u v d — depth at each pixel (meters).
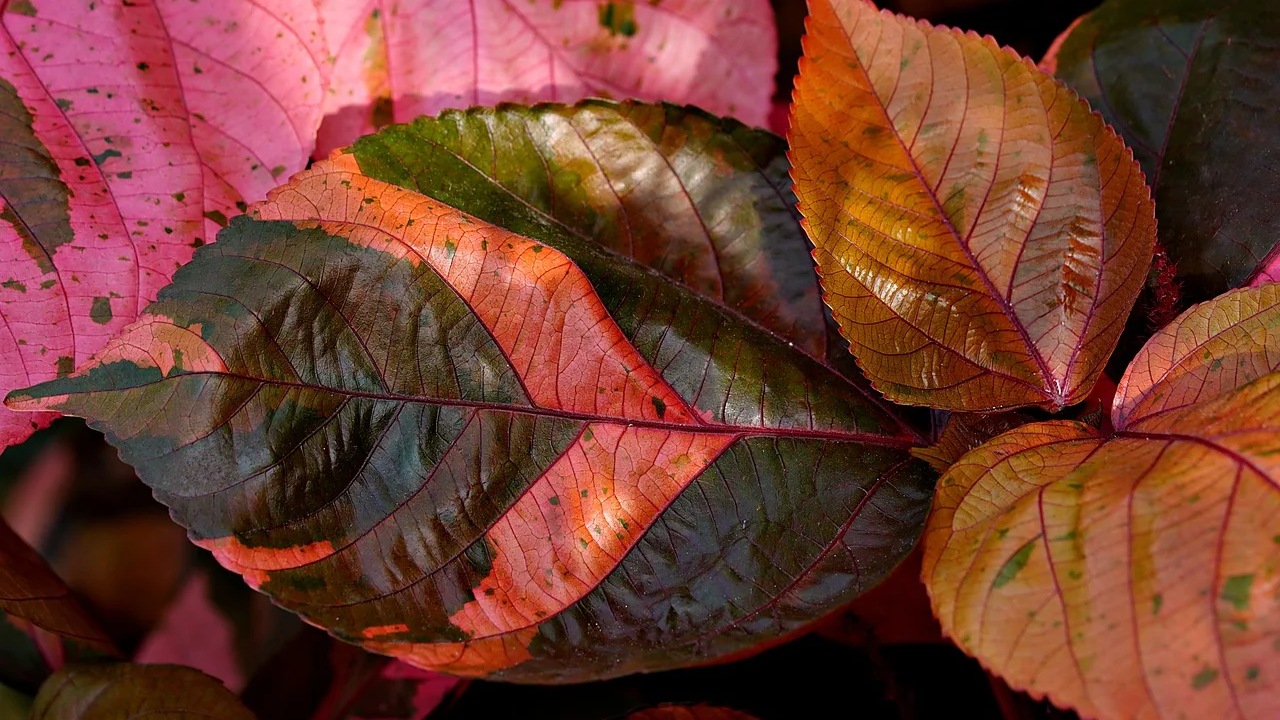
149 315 0.35
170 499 0.35
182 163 0.38
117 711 0.37
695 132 0.37
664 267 0.37
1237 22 0.38
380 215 0.35
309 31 0.38
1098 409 0.36
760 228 0.38
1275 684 0.31
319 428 0.35
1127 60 0.39
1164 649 0.31
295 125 0.39
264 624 0.42
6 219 0.37
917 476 0.36
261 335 0.35
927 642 0.40
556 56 0.40
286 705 0.40
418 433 0.35
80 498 0.43
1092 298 0.35
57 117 0.37
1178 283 0.37
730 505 0.36
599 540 0.36
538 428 0.36
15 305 0.37
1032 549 0.32
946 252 0.35
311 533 0.35
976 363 0.35
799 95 0.35
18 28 0.37
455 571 0.36
